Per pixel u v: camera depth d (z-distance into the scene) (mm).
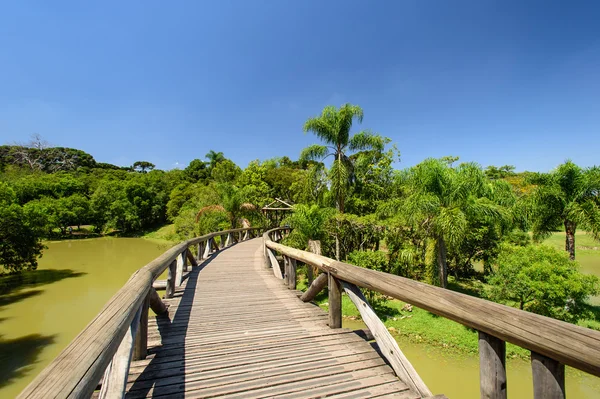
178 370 2434
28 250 17547
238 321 3713
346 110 15375
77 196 39500
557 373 1198
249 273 7160
